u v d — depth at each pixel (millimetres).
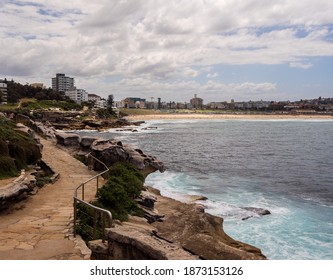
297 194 29438
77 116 133750
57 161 26641
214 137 93312
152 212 18953
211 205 24422
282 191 30531
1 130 21531
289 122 191875
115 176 20344
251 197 27938
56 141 35562
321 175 39156
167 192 28109
